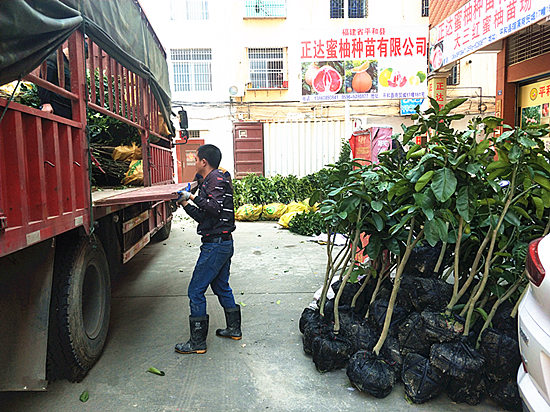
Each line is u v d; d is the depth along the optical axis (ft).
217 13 55.88
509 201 10.04
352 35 41.06
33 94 13.57
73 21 9.31
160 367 11.89
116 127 19.48
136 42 17.21
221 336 13.85
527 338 7.27
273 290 18.66
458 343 10.05
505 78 32.81
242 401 10.20
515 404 9.52
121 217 15.19
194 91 56.75
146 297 17.98
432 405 9.95
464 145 9.73
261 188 41.11
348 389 10.64
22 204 7.66
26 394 10.52
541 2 20.71
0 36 6.58
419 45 40.75
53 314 10.18
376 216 11.27
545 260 7.23
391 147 17.94
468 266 12.37
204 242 12.78
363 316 12.87
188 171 56.34
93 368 11.84
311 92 41.75
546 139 23.36
